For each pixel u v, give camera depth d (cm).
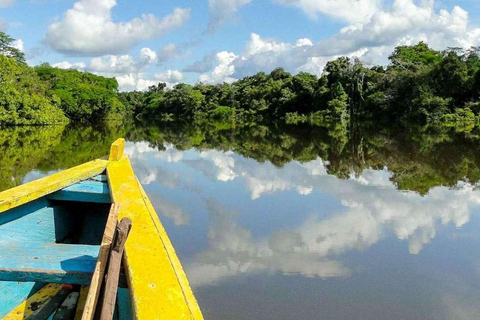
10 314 222
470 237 682
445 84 3744
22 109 3675
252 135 3247
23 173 1275
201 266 554
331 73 5272
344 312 431
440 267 554
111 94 5953
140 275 147
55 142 2398
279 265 557
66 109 5072
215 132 3744
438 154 1728
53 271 165
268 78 7119
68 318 220
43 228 288
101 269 142
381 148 2028
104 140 2631
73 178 310
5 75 3525
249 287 487
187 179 1258
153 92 8944
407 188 1093
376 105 4362
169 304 130
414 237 684
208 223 763
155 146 2416
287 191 1069
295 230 724
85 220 335
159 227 209
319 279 513
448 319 420
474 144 2036
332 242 659
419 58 5459
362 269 546
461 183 1141
